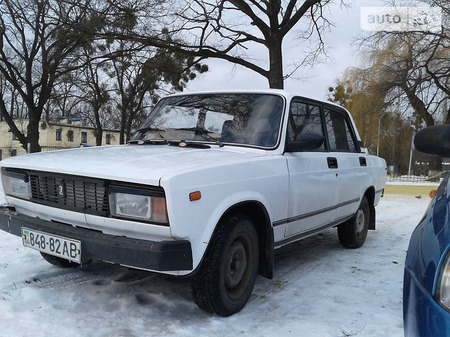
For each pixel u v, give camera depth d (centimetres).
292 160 393
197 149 378
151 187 278
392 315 348
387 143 3694
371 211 615
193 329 308
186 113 438
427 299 171
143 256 273
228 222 320
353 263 497
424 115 2397
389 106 2470
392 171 3250
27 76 1752
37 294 357
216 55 1273
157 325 314
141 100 2339
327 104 500
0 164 372
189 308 344
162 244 273
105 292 372
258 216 359
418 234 221
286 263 491
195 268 289
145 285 390
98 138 2459
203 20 1262
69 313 329
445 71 2273
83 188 308
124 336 295
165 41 1259
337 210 488
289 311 350
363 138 2792
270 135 388
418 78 2281
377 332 316
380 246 593
